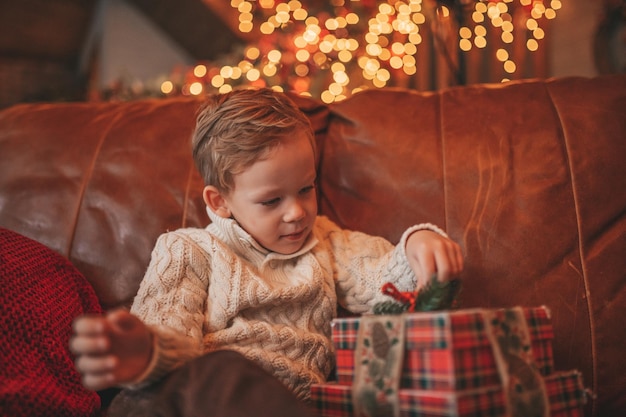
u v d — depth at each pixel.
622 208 1.11
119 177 1.27
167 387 0.74
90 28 6.28
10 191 1.29
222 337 1.00
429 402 0.66
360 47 2.81
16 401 0.81
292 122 1.03
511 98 1.23
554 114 1.19
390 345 0.72
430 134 1.21
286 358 1.02
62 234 1.24
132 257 1.21
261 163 1.01
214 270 1.05
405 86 3.40
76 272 1.14
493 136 1.18
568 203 1.11
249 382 0.73
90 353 0.67
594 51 3.11
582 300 1.06
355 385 0.75
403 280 1.03
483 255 1.10
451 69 2.03
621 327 1.04
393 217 1.17
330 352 1.07
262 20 3.92
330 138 1.30
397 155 1.21
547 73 3.27
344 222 1.22
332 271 1.12
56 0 5.86
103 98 3.63
